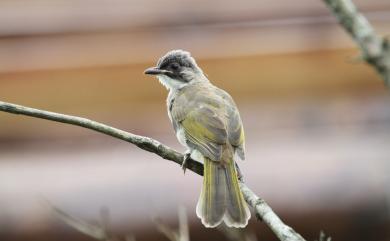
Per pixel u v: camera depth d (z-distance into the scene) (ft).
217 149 30.53
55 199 40.24
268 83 50.90
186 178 41.19
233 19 50.98
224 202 28.30
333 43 50.98
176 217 39.78
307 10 51.13
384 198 40.52
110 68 50.29
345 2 35.17
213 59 50.65
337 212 40.42
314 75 51.08
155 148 29.55
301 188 40.78
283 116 49.75
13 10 49.88
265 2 51.01
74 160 44.47
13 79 49.73
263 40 50.90
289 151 43.73
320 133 48.11
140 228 39.70
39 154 46.52
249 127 49.14
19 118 47.93
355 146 44.06
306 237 40.70
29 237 39.63
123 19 50.52
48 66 49.88
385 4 51.52
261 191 40.75
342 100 50.65
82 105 50.34
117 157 44.27
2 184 41.24
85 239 39.42
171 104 36.32
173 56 38.09
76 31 50.16
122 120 50.24
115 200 40.14
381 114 49.21
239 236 34.30
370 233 40.68
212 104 33.40
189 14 50.90
